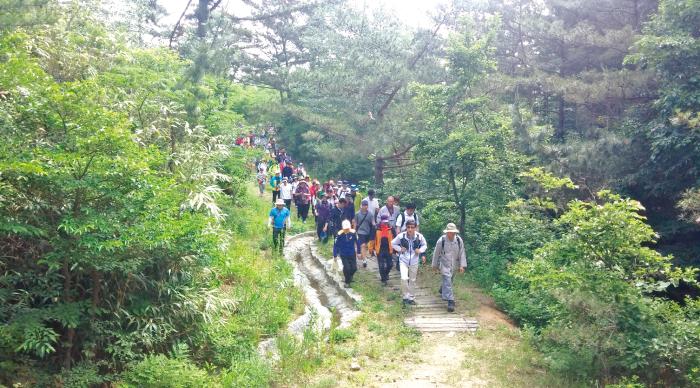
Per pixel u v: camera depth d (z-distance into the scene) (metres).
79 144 5.12
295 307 9.17
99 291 5.98
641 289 6.88
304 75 18.38
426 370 7.08
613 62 17.30
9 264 5.66
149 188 5.76
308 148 28.89
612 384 6.26
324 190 18.78
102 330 5.69
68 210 5.46
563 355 6.92
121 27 11.84
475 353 7.66
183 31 22.19
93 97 5.91
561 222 7.68
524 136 13.45
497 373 6.87
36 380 5.09
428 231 14.89
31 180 5.19
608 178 12.98
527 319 9.35
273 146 29.61
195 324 6.73
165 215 5.89
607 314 6.49
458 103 13.41
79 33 9.42
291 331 8.10
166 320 6.41
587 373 6.70
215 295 7.54
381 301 10.38
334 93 18.41
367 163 25.98
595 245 7.06
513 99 17.05
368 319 9.24
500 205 13.43
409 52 18.14
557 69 19.22
